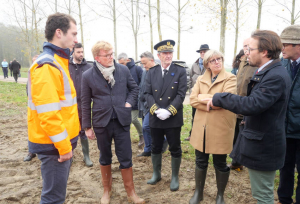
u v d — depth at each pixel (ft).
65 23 5.95
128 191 8.93
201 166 8.54
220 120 7.89
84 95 8.49
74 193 9.41
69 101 6.21
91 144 15.38
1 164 11.98
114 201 8.98
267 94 5.76
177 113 9.34
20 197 9.00
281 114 6.18
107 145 8.64
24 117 22.18
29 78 5.74
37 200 8.91
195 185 9.27
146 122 12.75
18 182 10.19
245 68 10.72
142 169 11.76
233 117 8.11
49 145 5.84
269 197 6.40
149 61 12.57
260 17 30.55
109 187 9.12
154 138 9.87
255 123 6.27
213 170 11.41
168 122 9.29
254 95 5.98
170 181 10.48
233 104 6.25
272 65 6.08
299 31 7.07
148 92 10.00
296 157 7.92
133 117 14.39
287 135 7.77
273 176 6.36
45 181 6.10
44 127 5.46
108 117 8.26
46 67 5.48
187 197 9.23
